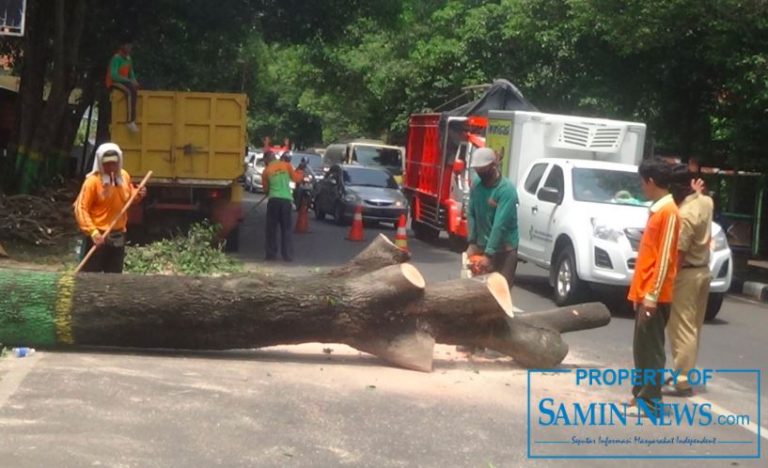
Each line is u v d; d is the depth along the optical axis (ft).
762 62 56.24
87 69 82.58
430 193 75.15
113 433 21.85
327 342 28.99
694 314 29.04
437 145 73.82
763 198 69.62
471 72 100.63
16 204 57.36
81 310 27.71
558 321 31.71
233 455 21.12
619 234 43.11
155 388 25.40
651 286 25.39
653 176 25.44
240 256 58.70
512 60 94.38
